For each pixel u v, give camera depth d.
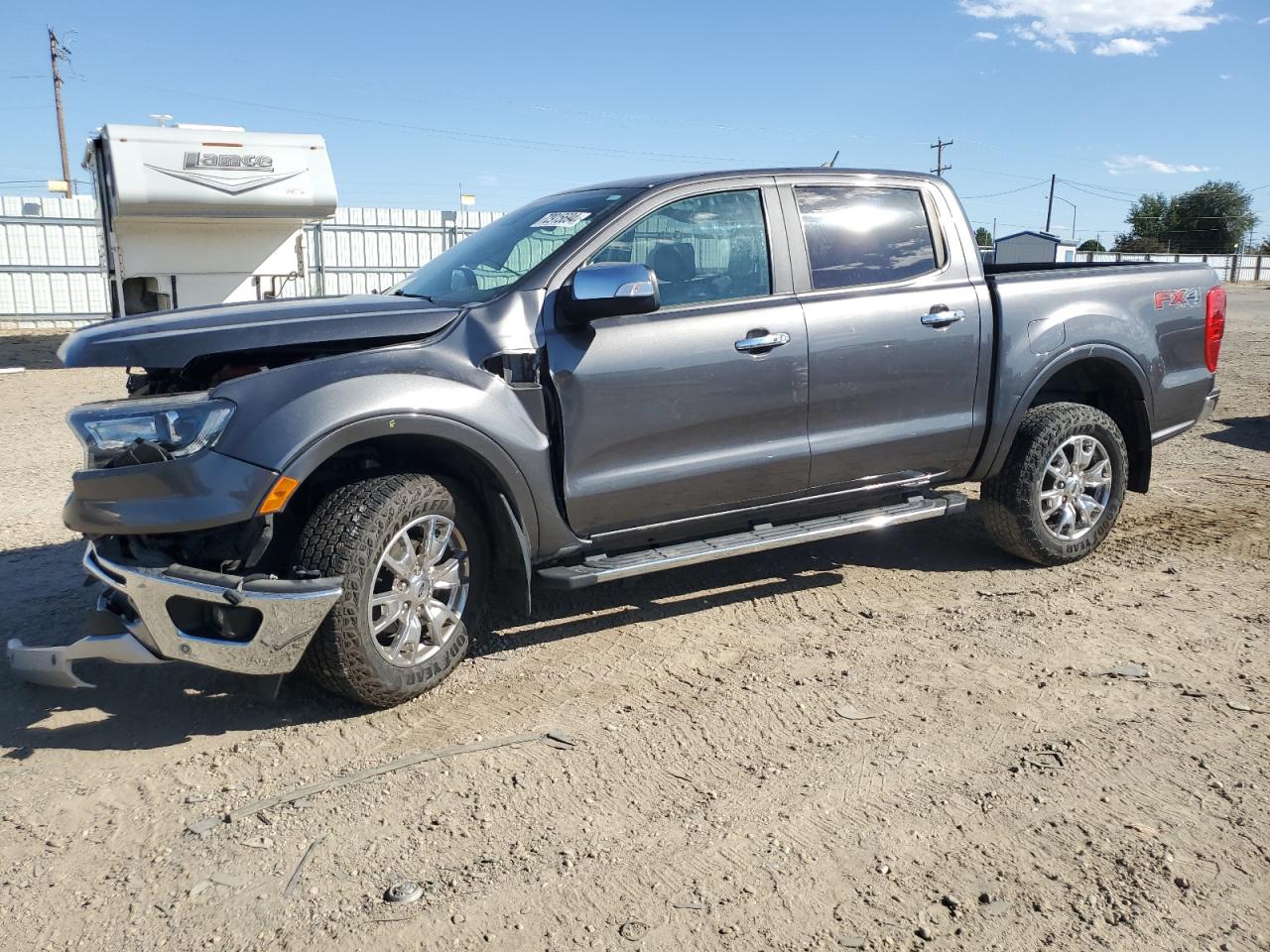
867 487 4.73
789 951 2.40
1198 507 6.46
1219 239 83.06
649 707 3.70
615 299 3.75
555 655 4.20
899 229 4.79
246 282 15.29
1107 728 3.48
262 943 2.45
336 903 2.59
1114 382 5.41
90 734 3.54
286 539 3.69
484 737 3.49
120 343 3.33
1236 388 11.78
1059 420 5.03
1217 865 2.71
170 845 2.86
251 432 3.33
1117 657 4.08
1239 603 4.68
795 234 4.50
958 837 2.85
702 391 4.16
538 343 3.89
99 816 3.02
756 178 4.49
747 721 3.58
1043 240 46.38
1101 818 2.93
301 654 3.37
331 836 2.90
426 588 3.72
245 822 2.97
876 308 4.57
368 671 3.53
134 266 14.55
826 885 2.65
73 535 5.89
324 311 3.77
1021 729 3.49
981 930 2.46
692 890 2.63
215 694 3.84
